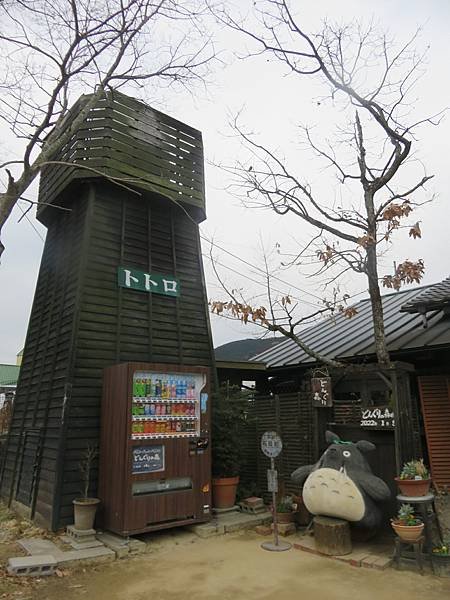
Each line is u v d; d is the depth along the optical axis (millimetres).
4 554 5566
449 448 8383
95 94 6582
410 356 8852
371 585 4648
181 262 9227
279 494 7859
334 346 10711
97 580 4859
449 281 10656
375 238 7086
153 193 8773
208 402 7141
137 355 7938
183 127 9656
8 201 5367
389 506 6266
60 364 7480
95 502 6121
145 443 6320
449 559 5016
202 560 5508
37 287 9828
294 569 5156
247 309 7320
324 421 7051
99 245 8008
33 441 7766
